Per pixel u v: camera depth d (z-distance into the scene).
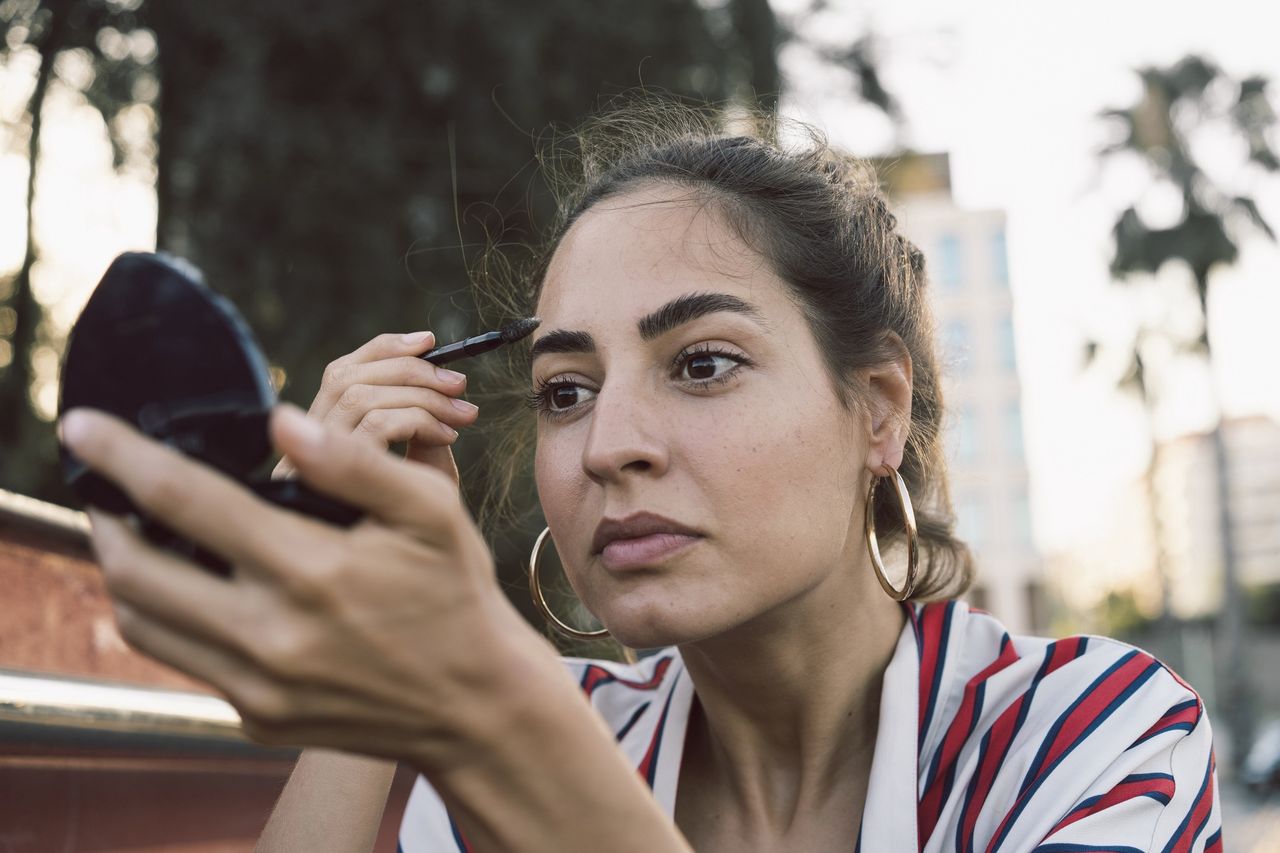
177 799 1.48
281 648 0.47
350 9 6.59
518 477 1.82
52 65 6.46
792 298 1.17
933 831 1.13
